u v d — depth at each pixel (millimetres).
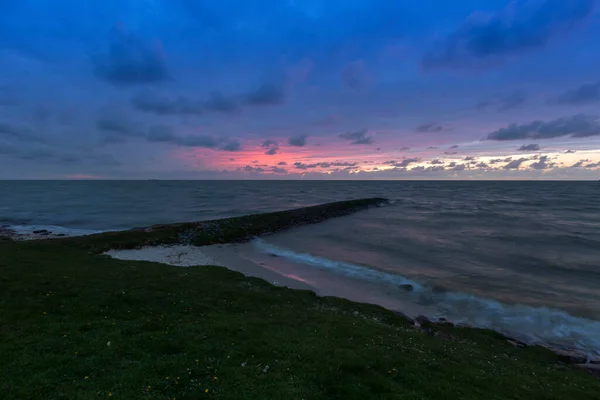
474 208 97688
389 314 21641
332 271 33844
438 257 39844
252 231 56125
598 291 27891
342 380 9555
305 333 13945
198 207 101438
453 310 24172
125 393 7867
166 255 38250
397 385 9672
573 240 49312
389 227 64062
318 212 78438
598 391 12305
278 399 8211
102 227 63344
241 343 11875
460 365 12461
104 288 17766
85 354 9938
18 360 9164
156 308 15898
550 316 22953
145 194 168750
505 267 35281
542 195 152750
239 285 23797
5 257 24578
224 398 8070
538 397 10438
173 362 9742
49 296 15523
